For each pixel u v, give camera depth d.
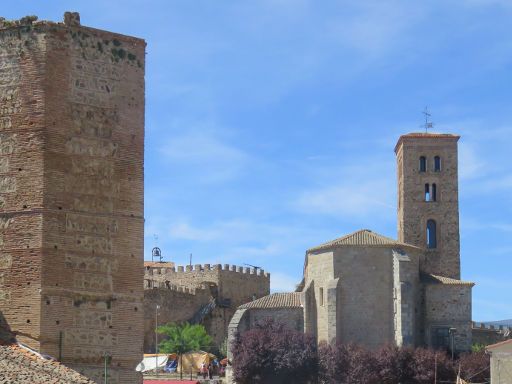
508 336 155.12
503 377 86.06
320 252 124.31
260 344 116.88
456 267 143.12
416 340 121.12
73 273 44.09
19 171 44.12
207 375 125.00
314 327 124.12
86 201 44.94
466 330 121.06
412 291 119.94
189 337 137.00
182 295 163.38
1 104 44.75
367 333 120.44
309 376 115.62
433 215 144.25
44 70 44.44
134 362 45.44
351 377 112.25
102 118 45.91
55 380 39.69
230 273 177.12
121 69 46.75
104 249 45.12
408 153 145.62
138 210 46.47
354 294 121.25
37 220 43.56
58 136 44.47
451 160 145.25
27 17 44.97
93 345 44.28
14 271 43.53
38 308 42.91
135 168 46.66
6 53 44.97
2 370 39.44
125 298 45.47
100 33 46.25
